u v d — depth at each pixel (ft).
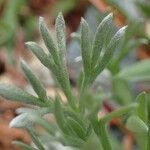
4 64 0.91
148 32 0.80
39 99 0.33
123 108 0.33
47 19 0.99
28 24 0.97
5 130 0.78
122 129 0.70
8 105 0.82
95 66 0.34
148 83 0.76
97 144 0.42
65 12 0.98
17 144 0.35
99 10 0.84
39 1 1.03
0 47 0.92
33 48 0.33
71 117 0.34
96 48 0.34
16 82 0.88
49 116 0.67
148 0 0.84
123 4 0.85
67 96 0.34
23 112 0.32
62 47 0.34
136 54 0.82
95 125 0.34
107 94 0.60
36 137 0.35
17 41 0.95
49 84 0.84
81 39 0.33
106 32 0.33
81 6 0.98
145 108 0.37
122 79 0.61
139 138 0.46
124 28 0.33
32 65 0.90
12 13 0.96
